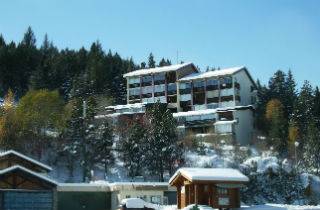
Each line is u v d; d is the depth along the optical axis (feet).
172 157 246.68
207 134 308.19
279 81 375.04
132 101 384.88
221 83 355.36
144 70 394.52
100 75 415.03
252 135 328.08
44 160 252.42
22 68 442.09
